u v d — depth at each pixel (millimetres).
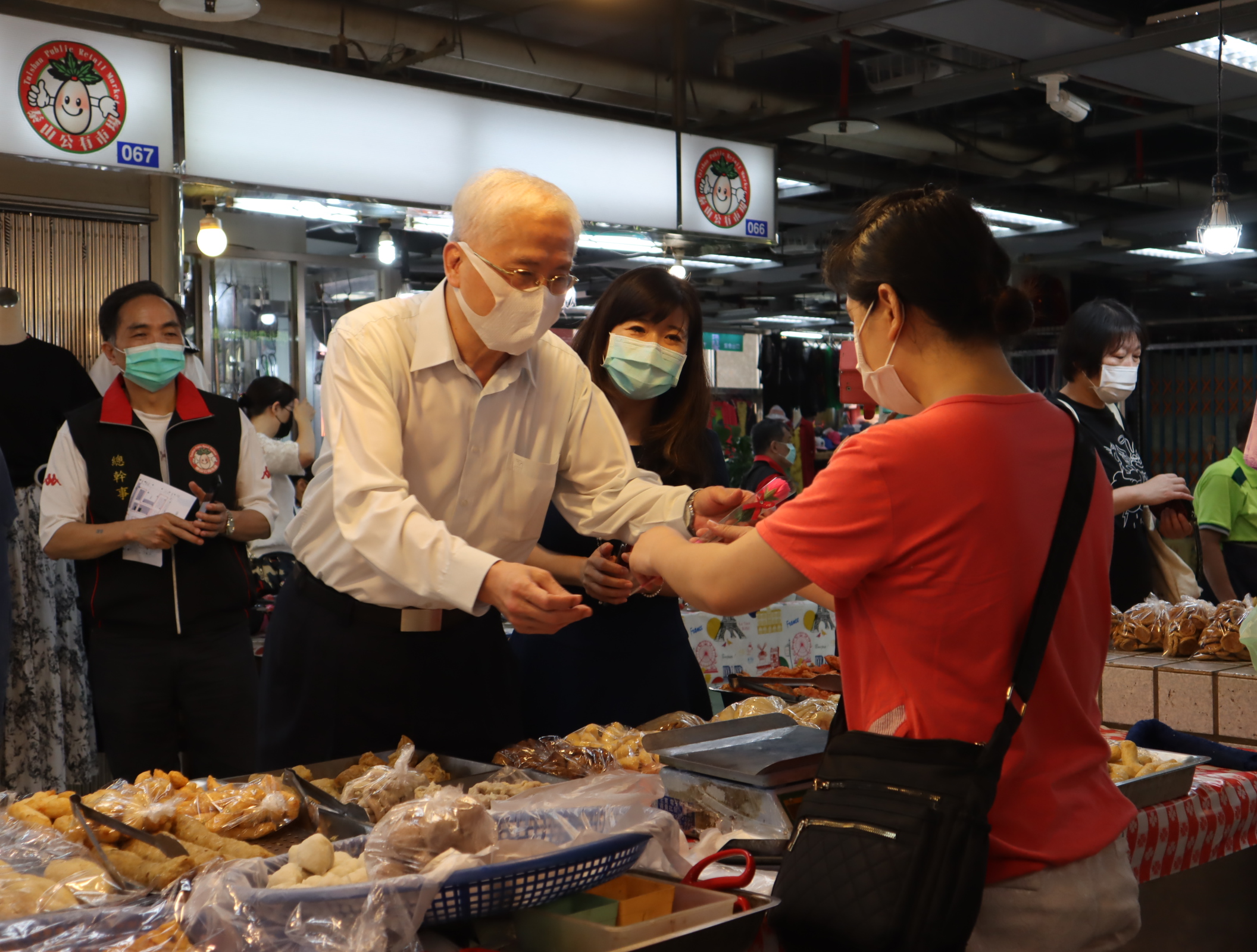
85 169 5211
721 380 11164
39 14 5152
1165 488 3510
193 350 4102
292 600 2125
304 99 5359
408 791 1641
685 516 1975
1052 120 9430
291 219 7555
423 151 5762
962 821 1250
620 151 6555
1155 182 9977
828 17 6438
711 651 3875
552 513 2492
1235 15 5578
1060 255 11805
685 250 7547
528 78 7293
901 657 1348
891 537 1327
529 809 1434
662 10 7355
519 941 1303
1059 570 1347
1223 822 2064
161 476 3574
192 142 5059
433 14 7277
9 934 1132
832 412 11500
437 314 1898
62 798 1520
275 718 2125
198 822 1489
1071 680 1393
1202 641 3023
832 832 1310
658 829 1390
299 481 6184
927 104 7746
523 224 1756
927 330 1405
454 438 1944
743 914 1241
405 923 1157
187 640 3523
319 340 7766
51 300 5156
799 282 13133
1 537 3588
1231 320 13008
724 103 7742
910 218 1405
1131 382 3797
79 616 4410
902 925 1224
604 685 2424
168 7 4770
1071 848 1338
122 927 1173
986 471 1313
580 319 9336
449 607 2053
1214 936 2217
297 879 1218
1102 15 6039
